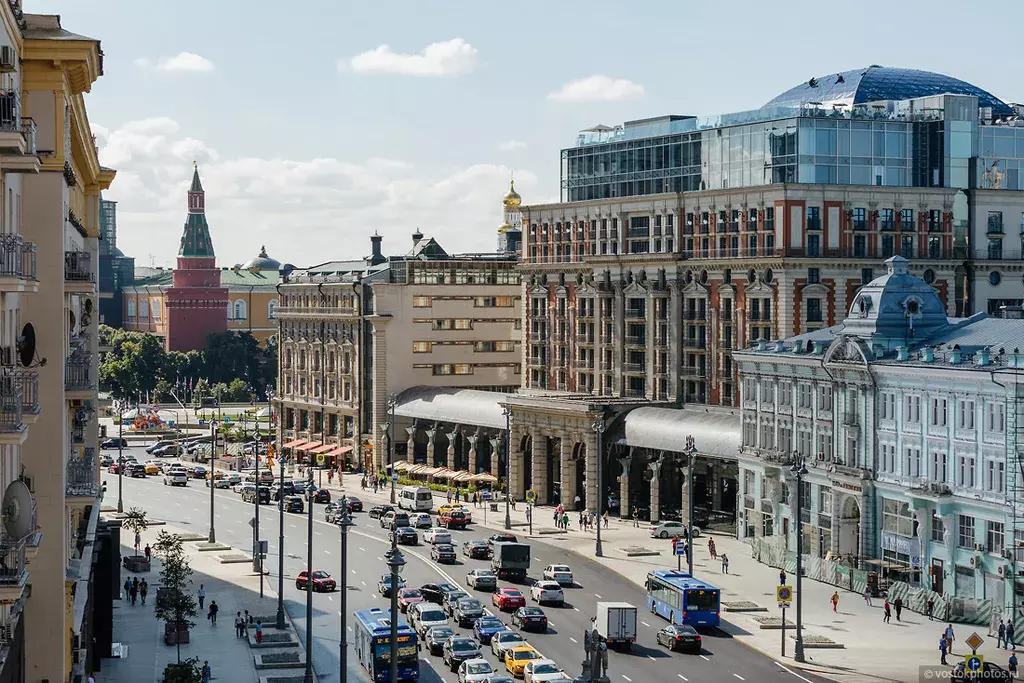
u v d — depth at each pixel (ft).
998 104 649.61
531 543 518.37
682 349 603.67
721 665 329.31
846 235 565.94
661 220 621.72
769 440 481.05
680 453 546.26
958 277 593.83
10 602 157.17
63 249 196.85
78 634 245.24
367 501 646.74
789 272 552.41
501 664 327.26
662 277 613.93
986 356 372.17
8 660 166.91
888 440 410.72
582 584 435.53
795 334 554.46
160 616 361.71
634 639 346.95
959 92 647.97
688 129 634.84
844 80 653.71
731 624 375.04
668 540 518.78
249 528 568.82
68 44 194.39
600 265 652.89
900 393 404.77
